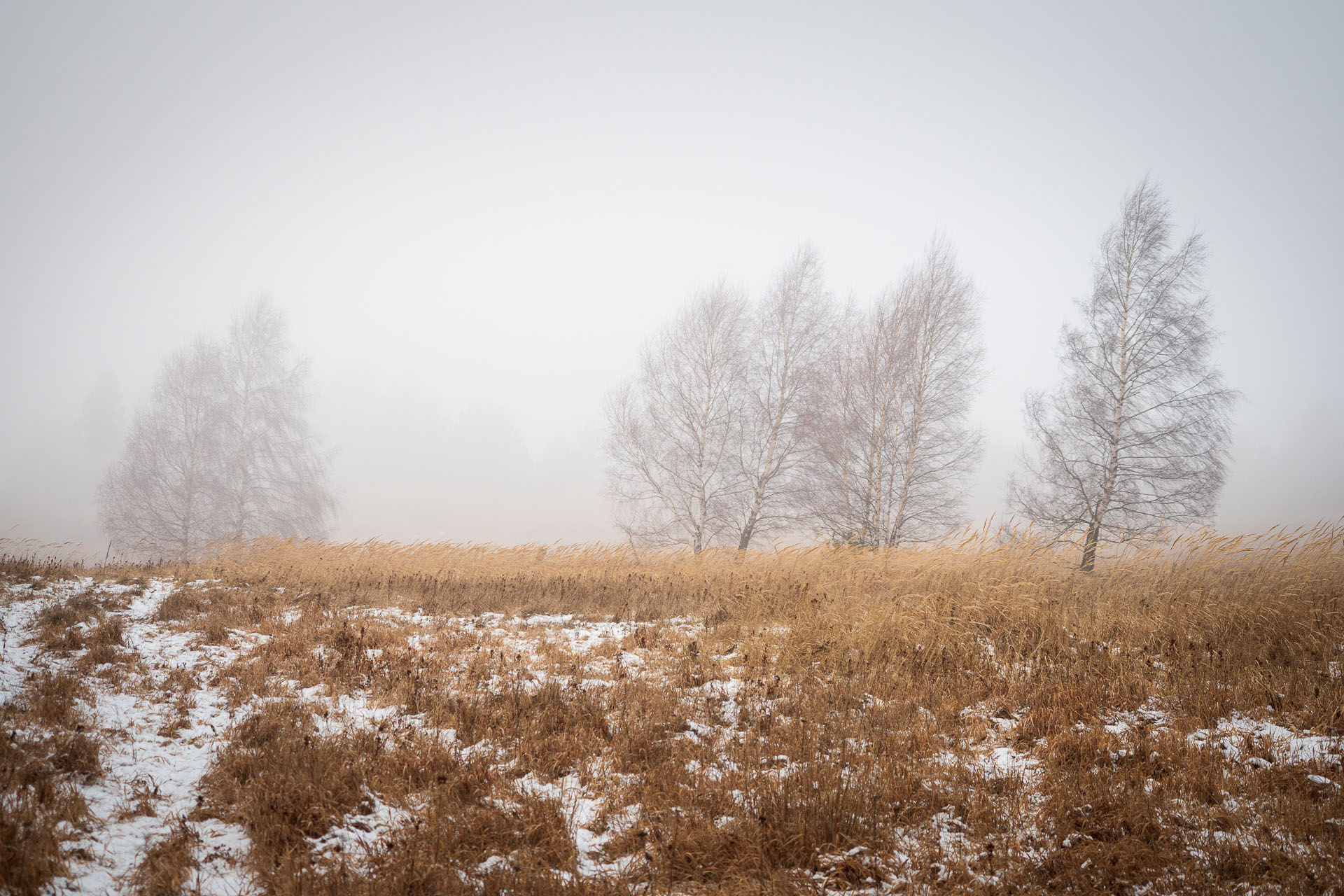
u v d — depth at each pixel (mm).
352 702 6824
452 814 4516
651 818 4605
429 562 16688
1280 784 4863
